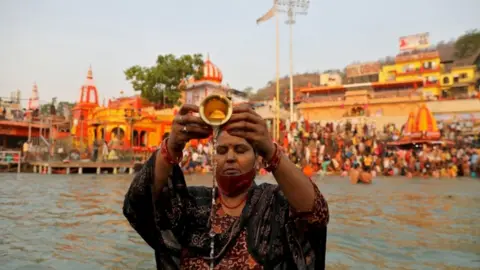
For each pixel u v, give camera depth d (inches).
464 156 1259.2
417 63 2249.0
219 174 82.0
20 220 298.7
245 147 80.9
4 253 197.9
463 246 221.0
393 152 1379.2
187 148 1242.6
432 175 1196.5
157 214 82.2
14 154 1192.8
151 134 1609.3
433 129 1403.8
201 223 83.5
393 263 184.9
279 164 73.2
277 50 1508.4
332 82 2544.3
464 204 435.8
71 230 260.4
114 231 256.5
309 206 75.2
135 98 1856.5
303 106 2080.5
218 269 79.2
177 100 1722.4
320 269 80.5
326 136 1461.6
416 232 263.0
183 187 84.9
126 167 1206.9
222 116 72.6
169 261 83.7
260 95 3403.1
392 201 465.1
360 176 835.4
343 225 291.9
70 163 1115.3
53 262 181.9
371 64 2476.6
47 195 487.8
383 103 1903.3
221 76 1999.3
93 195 491.8
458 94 2130.9
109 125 1536.7
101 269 171.3
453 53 3002.0
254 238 79.7
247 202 83.4
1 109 1798.7
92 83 1946.4
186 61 1679.4
